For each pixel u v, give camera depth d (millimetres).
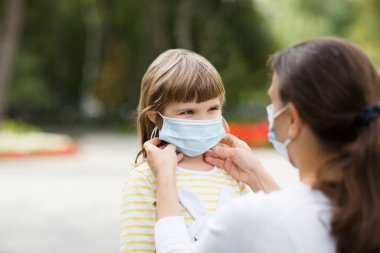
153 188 2115
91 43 38750
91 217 8367
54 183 12023
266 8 33406
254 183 2197
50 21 33156
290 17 34281
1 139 18641
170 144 2174
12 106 38156
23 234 7250
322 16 39438
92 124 39188
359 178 1469
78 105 41375
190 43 27516
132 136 28406
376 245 1421
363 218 1435
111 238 7047
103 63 38375
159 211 1909
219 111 2254
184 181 2180
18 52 33969
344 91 1484
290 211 1527
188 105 2162
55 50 36562
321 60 1528
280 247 1508
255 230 1534
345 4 40562
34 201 9781
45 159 17297
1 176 13234
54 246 6641
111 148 21312
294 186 1603
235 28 28188
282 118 1645
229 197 2199
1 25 21578
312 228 1502
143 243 2062
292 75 1557
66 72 38969
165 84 2162
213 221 1623
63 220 8156
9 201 9773
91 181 12312
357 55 1535
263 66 29359
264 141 21594
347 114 1486
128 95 34719
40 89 35062
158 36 28125
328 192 1524
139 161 2451
